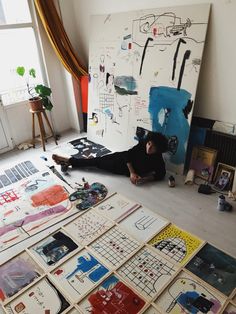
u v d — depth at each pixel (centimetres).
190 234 192
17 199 243
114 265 172
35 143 348
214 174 240
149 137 246
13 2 293
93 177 269
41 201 238
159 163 248
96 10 293
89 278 165
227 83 219
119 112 295
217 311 143
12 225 214
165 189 242
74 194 243
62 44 315
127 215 213
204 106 242
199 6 211
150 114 265
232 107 224
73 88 342
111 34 281
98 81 308
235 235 189
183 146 247
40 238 200
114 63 286
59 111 364
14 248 194
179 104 240
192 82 228
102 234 196
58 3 303
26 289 162
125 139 298
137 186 249
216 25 208
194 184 244
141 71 262
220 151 235
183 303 148
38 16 301
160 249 181
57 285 163
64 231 203
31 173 282
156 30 242
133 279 163
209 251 178
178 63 233
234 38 202
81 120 366
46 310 150
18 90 330
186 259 173
